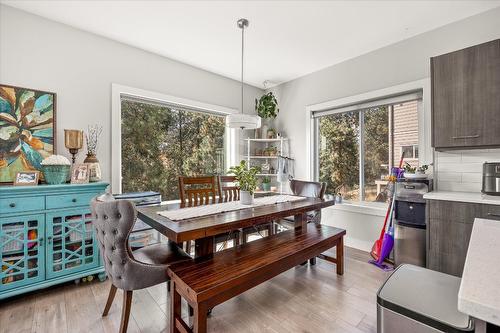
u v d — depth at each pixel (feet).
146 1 7.27
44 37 8.07
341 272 8.11
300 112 13.39
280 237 7.41
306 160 13.08
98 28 8.73
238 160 14.14
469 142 7.16
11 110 7.45
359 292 7.05
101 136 9.24
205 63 11.66
